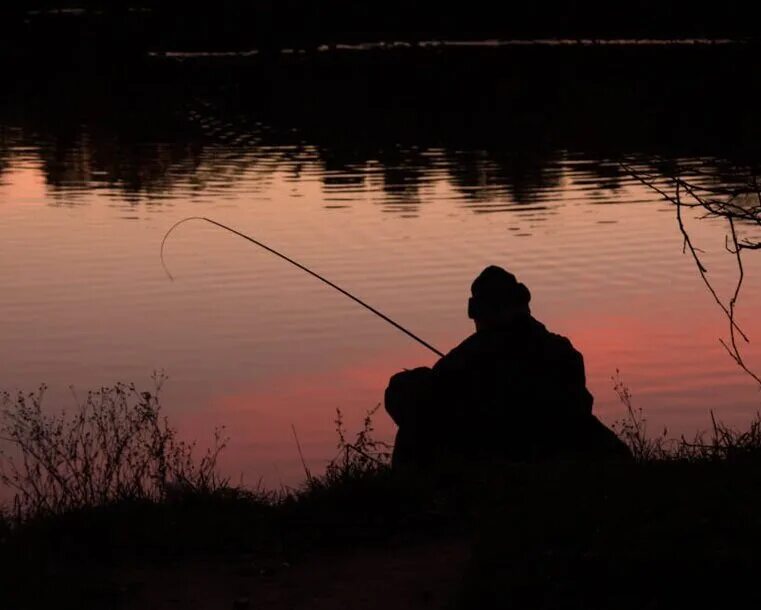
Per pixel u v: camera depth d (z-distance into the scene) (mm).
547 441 9109
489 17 98375
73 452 10367
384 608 6898
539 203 34250
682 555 6465
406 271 25219
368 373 17812
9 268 25438
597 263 25828
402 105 66250
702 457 8750
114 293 23172
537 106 60438
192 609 7047
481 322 9305
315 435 14875
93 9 98938
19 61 89250
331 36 100625
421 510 8227
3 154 45656
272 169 42062
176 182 38844
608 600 6305
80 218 31859
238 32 98500
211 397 16578
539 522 7148
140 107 65438
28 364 18266
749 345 19109
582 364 9273
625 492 7527
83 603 7109
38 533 8117
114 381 17297
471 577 6758
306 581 7406
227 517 8359
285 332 20250
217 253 27078
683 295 22797
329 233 29750
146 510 8555
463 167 42438
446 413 9250
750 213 7781
